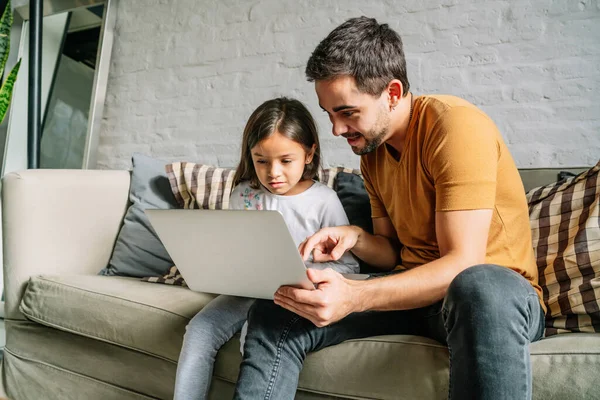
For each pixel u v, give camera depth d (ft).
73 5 8.03
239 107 6.62
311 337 2.93
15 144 8.63
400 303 2.70
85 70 7.73
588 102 4.79
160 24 7.35
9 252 4.61
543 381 2.47
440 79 5.43
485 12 5.26
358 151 3.35
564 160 4.86
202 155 6.82
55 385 4.24
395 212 3.59
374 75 3.05
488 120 3.12
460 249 2.74
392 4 5.73
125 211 5.62
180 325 3.60
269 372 2.80
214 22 6.91
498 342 2.17
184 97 7.03
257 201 4.40
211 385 3.43
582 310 3.09
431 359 2.71
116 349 3.93
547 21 4.99
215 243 2.86
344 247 3.51
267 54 6.48
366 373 2.83
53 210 4.84
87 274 5.00
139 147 7.30
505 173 3.12
